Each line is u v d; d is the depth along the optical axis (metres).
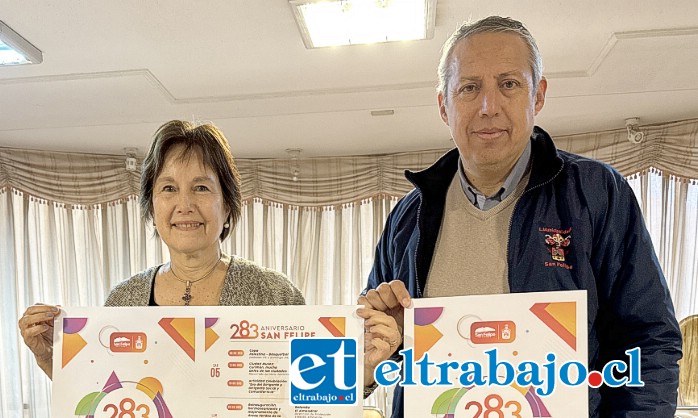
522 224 1.17
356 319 1.11
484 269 1.20
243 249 4.45
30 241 4.22
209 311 1.14
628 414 1.03
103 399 1.15
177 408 1.13
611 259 1.10
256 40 2.42
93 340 1.16
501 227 1.21
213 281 1.45
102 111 3.29
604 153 3.87
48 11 2.14
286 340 1.12
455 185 1.31
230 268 1.47
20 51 2.37
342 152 4.34
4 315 4.11
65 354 1.16
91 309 1.16
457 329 1.06
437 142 4.10
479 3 2.13
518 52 1.14
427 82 2.92
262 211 4.48
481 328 1.05
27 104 3.15
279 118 3.48
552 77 2.89
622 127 3.81
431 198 1.30
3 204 4.15
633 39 2.44
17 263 4.17
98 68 2.68
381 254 1.43
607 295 1.12
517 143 1.15
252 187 4.46
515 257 1.16
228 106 3.24
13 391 4.10
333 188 4.41
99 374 1.15
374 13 2.18
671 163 3.71
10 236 4.15
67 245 4.31
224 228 1.50
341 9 2.14
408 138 3.99
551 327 1.03
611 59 2.66
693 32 2.37
